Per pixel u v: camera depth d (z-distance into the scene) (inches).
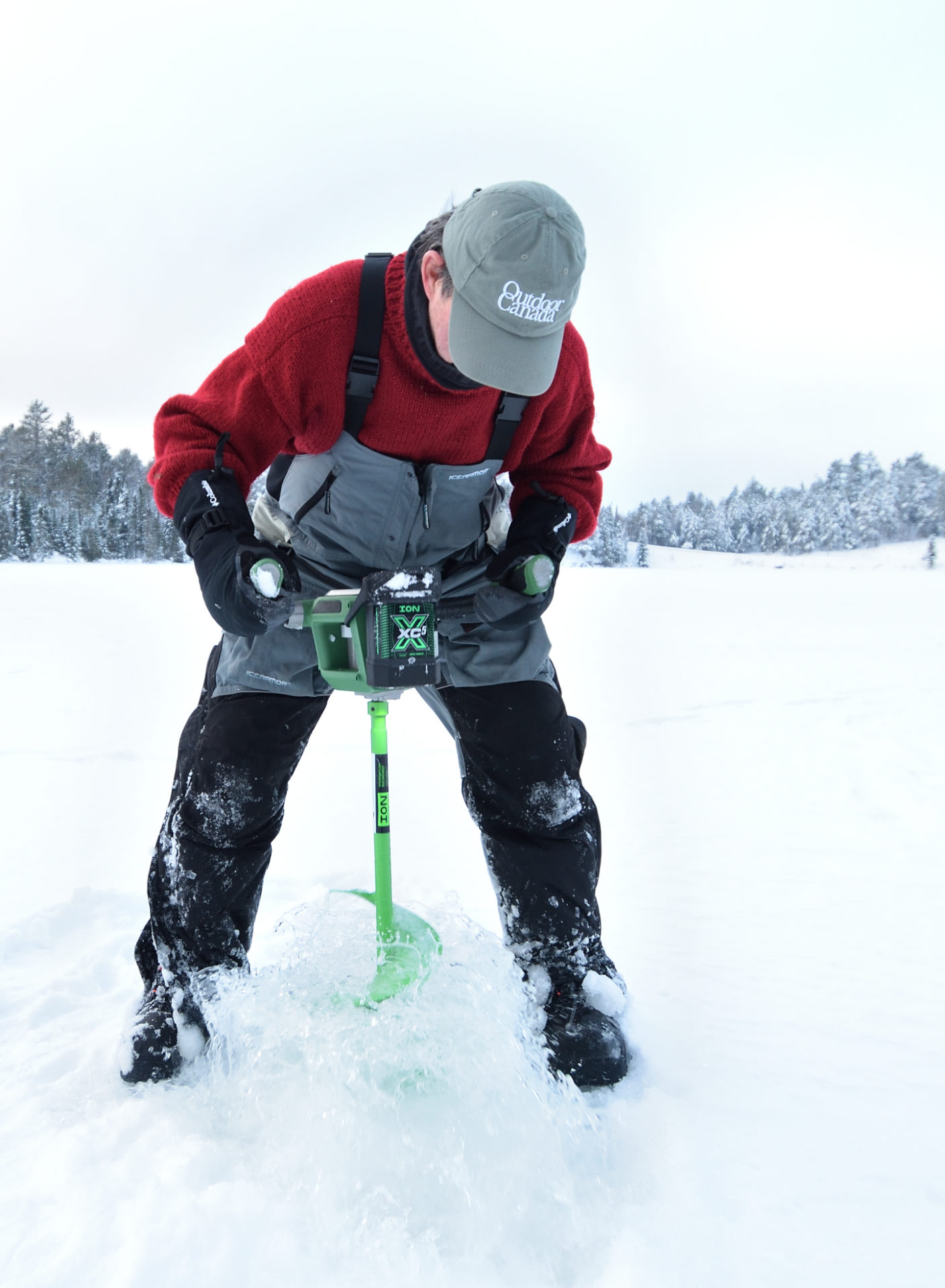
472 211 54.0
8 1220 51.6
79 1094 66.1
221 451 61.1
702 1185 55.3
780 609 616.7
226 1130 60.3
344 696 284.4
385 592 58.6
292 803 161.9
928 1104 64.6
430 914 77.9
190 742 69.7
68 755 198.5
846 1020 77.9
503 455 67.4
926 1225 52.0
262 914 107.0
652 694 270.7
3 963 95.1
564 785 70.1
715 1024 77.8
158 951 68.2
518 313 53.1
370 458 64.0
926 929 98.9
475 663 70.5
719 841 135.6
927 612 580.1
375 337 58.9
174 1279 46.5
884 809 150.8
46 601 661.3
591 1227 51.9
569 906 69.8
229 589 56.3
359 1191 53.2
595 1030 66.7
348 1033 60.7
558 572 65.4
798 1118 63.0
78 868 126.9
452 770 188.4
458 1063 59.1
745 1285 47.3
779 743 203.3
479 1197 52.7
